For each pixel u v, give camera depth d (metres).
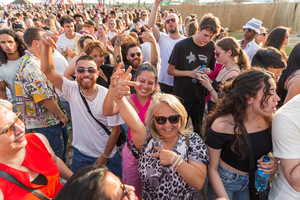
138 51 3.07
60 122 2.79
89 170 1.00
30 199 1.24
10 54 2.91
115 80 1.54
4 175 1.17
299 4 18.14
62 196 0.93
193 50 3.39
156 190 1.56
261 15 20.39
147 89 2.21
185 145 1.55
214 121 1.69
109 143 2.23
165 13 10.80
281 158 1.49
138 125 1.61
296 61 2.23
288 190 1.55
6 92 3.40
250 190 1.72
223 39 2.82
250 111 1.61
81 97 2.15
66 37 4.74
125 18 10.32
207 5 21.38
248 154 1.64
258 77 1.51
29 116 2.50
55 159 1.65
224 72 2.93
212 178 1.72
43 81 2.34
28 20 8.02
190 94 3.61
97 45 2.94
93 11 20.39
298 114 1.39
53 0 20.30
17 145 1.22
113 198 0.94
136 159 1.89
